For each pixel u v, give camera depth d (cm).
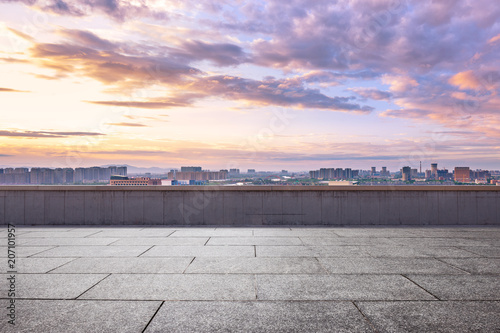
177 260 592
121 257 612
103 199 1002
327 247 697
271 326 339
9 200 1006
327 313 370
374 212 1002
